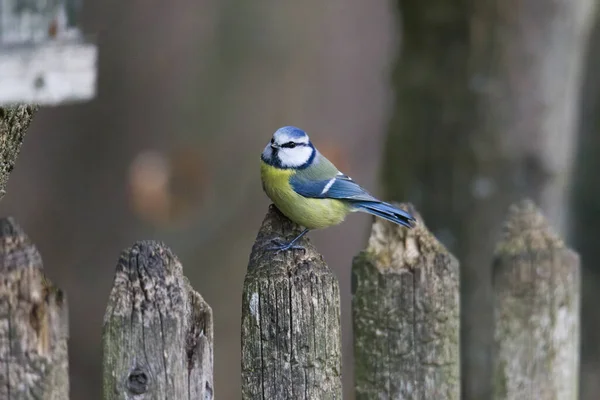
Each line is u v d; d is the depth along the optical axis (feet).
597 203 47.26
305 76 62.80
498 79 35.68
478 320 35.99
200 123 60.59
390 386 20.42
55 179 58.44
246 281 18.17
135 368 16.49
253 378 18.29
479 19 35.45
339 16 64.18
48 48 16.81
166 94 61.05
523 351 22.34
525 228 22.52
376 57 63.67
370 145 62.18
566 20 35.88
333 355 18.43
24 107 20.04
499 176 36.09
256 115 61.00
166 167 55.83
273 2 62.69
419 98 36.91
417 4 36.50
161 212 55.67
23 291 15.44
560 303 22.20
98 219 58.18
